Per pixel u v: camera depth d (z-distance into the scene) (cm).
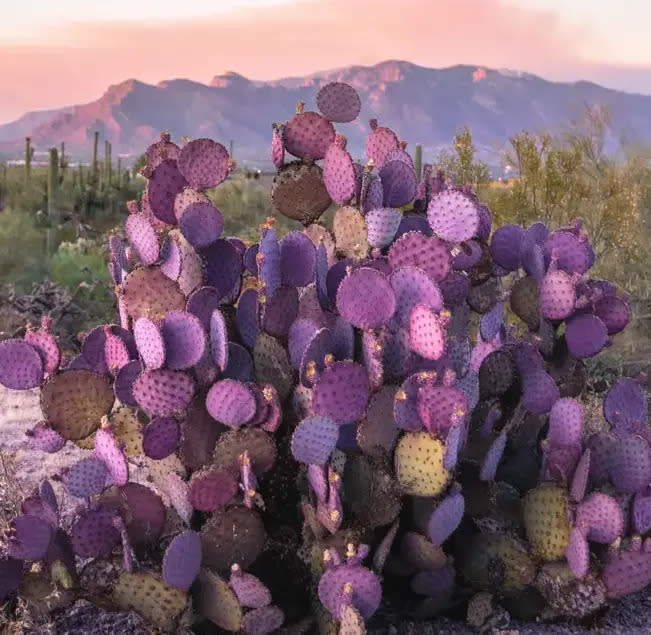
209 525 282
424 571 300
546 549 301
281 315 318
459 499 288
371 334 294
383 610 309
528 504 306
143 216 330
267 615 274
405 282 303
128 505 293
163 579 273
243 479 285
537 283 363
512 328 421
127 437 314
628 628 306
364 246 341
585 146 1007
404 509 303
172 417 301
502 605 311
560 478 307
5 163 2775
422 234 327
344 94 368
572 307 344
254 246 369
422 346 295
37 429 321
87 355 340
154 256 325
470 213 315
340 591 265
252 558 287
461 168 1009
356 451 299
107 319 955
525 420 349
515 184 962
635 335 844
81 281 1198
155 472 312
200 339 292
